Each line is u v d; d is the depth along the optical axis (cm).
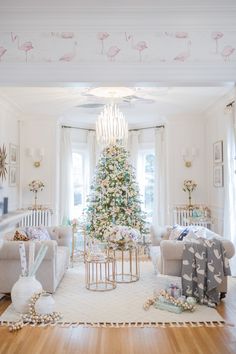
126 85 329
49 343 306
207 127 713
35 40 318
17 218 432
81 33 319
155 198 772
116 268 577
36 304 362
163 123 776
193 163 729
